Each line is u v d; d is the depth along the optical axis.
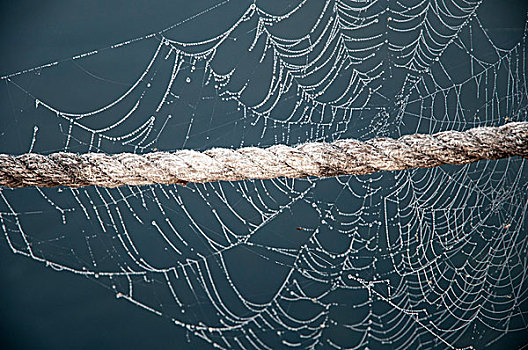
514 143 1.20
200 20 1.48
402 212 1.47
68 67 1.43
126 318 1.34
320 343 1.34
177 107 1.44
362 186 1.49
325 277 1.39
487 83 1.49
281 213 1.43
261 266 1.39
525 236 1.46
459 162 1.21
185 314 1.34
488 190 1.49
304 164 1.20
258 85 1.48
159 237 1.38
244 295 1.36
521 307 1.40
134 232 1.38
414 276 1.42
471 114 1.49
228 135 1.45
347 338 1.36
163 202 1.40
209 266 1.37
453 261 1.44
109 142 1.40
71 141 1.39
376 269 1.42
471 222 1.47
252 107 1.47
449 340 1.36
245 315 1.35
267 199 1.44
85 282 1.35
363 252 1.43
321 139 1.48
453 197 1.49
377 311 1.38
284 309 1.36
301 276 1.39
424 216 1.47
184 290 1.35
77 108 1.42
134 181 1.20
